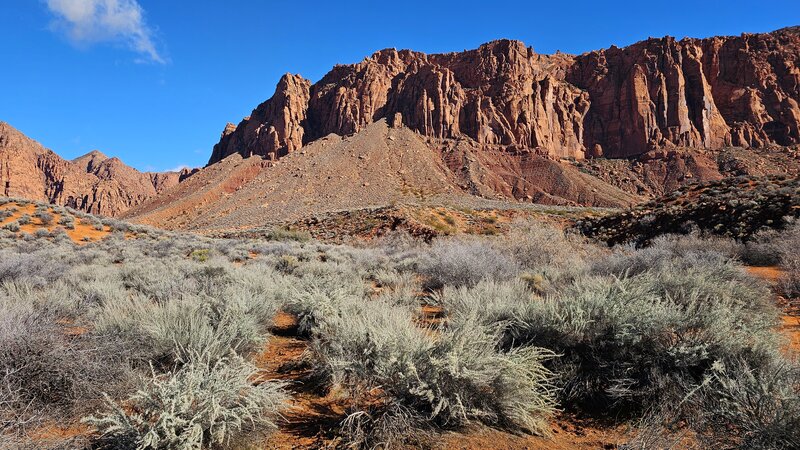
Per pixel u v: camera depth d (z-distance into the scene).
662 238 19.44
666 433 3.53
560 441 3.72
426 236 32.59
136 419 3.15
